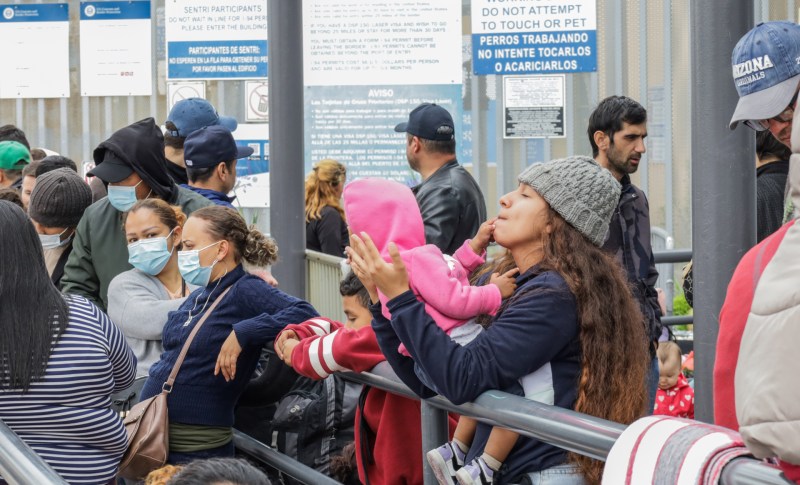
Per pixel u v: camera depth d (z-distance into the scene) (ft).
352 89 27.20
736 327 6.31
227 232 11.48
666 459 5.31
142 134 14.89
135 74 28.99
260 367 13.15
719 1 9.00
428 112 16.48
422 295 8.11
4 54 29.35
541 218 8.12
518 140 26.91
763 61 7.82
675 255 20.34
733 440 5.17
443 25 26.89
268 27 17.01
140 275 13.20
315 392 11.57
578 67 26.55
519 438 7.79
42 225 15.47
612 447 5.82
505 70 26.78
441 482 8.29
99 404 10.09
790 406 4.33
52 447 9.92
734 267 9.09
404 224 8.50
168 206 13.39
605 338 7.67
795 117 4.71
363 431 9.89
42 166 20.34
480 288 8.16
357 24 26.99
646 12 26.23
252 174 28.43
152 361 12.77
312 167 27.45
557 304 7.65
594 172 8.11
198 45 28.45
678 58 26.14
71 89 29.35
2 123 29.66
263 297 11.26
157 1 28.71
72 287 14.78
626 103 14.05
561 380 7.70
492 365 7.47
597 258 7.97
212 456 11.34
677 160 26.40
